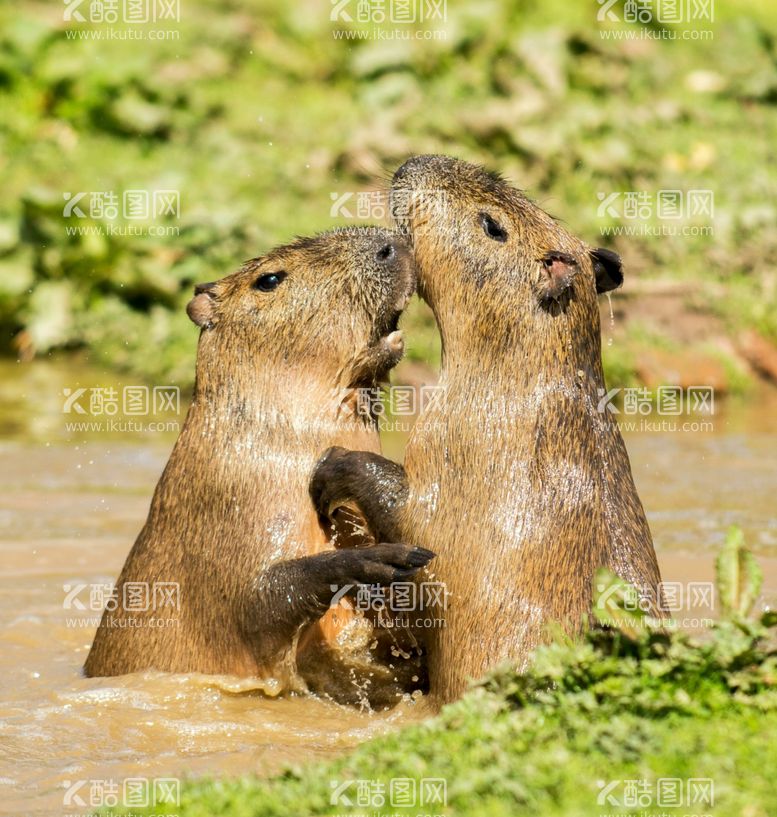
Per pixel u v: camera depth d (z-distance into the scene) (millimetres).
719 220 25828
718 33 35188
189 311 11484
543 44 30516
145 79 29812
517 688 8648
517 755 7879
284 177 26844
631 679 8453
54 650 12156
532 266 10211
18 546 15383
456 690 9625
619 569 9664
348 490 10297
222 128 29109
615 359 22406
